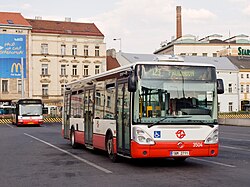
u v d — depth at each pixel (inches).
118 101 559.5
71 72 3097.9
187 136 498.6
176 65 511.2
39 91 2992.1
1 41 2746.1
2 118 2667.3
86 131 718.5
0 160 629.9
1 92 2896.2
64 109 898.7
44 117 2682.1
